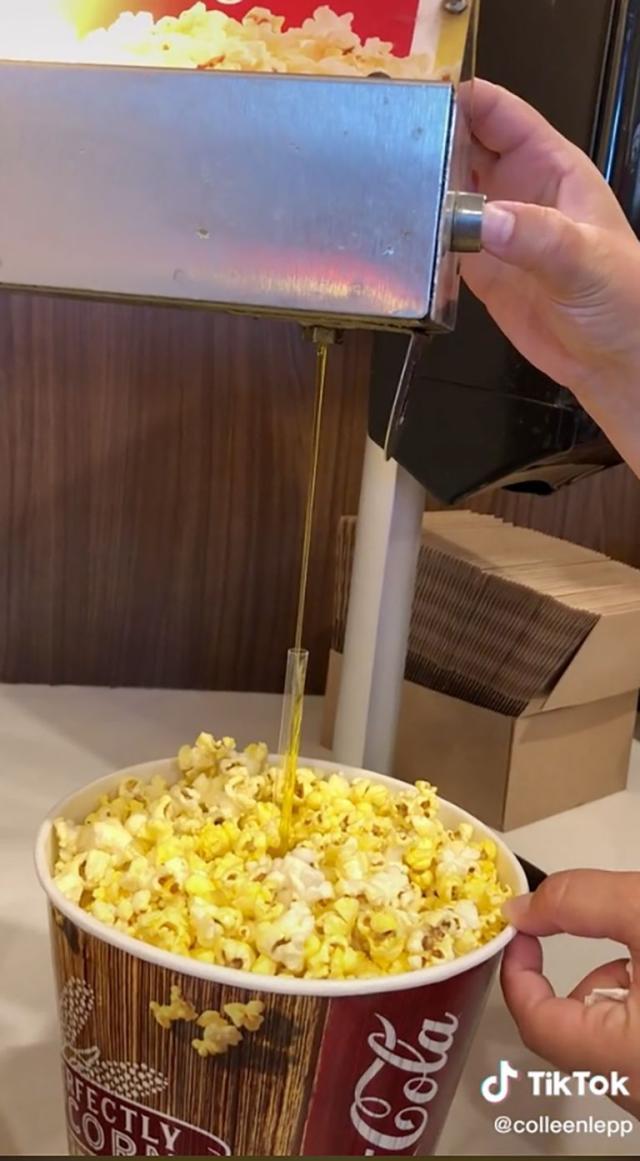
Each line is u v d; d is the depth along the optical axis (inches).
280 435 31.0
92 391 29.8
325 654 33.1
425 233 9.9
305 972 11.7
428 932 12.4
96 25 10.6
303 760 17.0
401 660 21.4
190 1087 11.9
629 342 15.3
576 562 27.3
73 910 11.9
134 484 30.8
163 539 31.4
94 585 31.5
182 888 12.7
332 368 30.6
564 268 13.2
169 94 9.9
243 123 9.8
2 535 30.6
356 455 31.4
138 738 29.3
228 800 15.2
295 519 31.8
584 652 23.9
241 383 30.5
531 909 13.7
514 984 14.4
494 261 17.1
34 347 29.2
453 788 26.2
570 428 18.1
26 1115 15.6
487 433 18.8
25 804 24.8
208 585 32.0
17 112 10.1
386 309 10.1
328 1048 11.5
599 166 17.4
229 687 33.2
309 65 10.5
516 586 23.8
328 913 12.5
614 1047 13.2
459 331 18.8
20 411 29.7
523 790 25.7
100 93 10.0
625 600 24.6
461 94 10.9
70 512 30.7
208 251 10.2
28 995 18.2
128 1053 12.0
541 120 16.7
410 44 10.6
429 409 19.2
